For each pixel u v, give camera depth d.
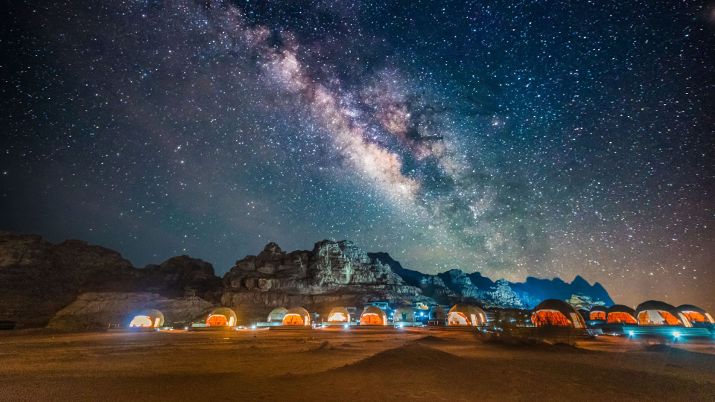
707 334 46.12
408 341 35.50
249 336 46.41
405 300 103.31
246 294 97.69
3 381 15.65
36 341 38.91
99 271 99.38
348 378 14.88
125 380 15.61
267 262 112.00
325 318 89.56
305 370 17.97
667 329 49.00
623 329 50.12
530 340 30.30
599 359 21.69
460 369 16.20
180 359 22.88
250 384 14.42
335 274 109.19
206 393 13.04
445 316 84.44
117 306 81.38
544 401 11.97
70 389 13.92
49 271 91.56
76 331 60.16
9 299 80.38
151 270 108.44
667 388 13.91
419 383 13.93
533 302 146.50
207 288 107.06
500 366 17.38
